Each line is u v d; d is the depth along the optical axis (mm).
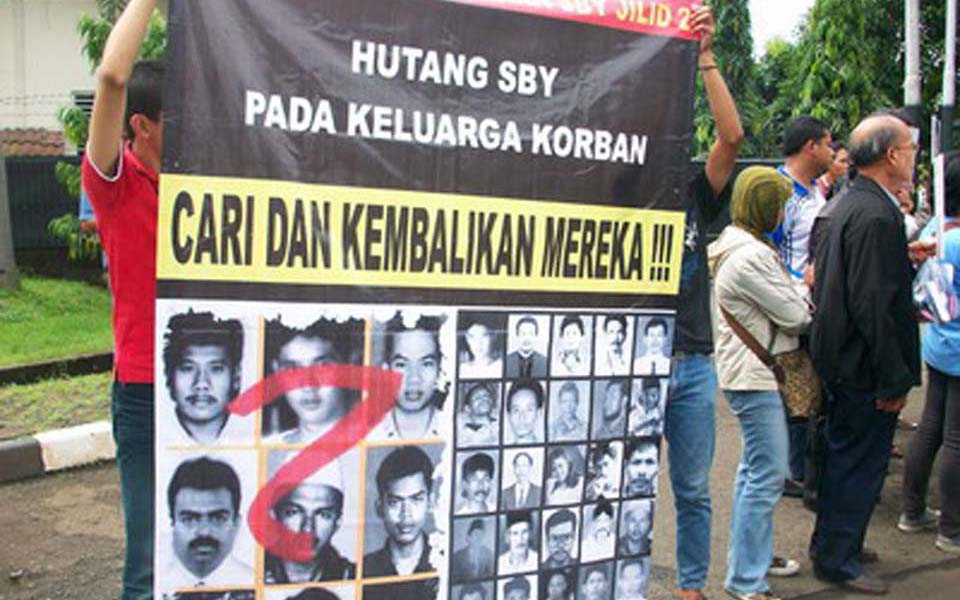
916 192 6738
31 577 3912
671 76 2611
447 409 2418
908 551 4340
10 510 4648
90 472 5223
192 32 2111
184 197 2133
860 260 3520
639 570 2713
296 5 2188
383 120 2289
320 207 2244
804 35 10695
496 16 2387
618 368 2631
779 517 4723
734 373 3617
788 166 5012
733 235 3664
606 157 2551
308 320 2252
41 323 8297
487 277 2436
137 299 2480
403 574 2408
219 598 2244
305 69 2205
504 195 2438
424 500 2408
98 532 4398
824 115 9422
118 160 2350
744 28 11734
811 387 3631
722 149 3109
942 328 4227
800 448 4961
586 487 2617
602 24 2518
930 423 4426
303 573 2303
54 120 14523
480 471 2473
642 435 2682
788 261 4969
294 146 2207
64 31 14492
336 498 2312
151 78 2451
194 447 2189
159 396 2156
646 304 2650
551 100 2473
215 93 2137
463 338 2420
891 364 3557
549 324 2523
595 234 2564
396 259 2330
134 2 2217
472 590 2490
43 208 11180
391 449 2361
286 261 2223
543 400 2535
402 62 2297
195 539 2211
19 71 14461
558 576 2602
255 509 2246
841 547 3865
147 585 2555
